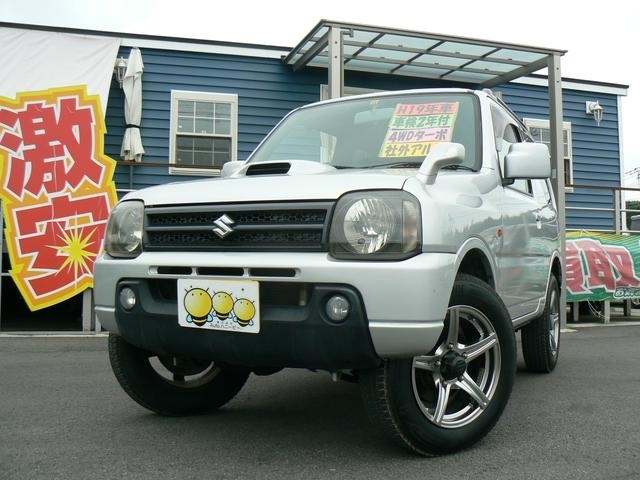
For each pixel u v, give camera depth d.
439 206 2.79
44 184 7.40
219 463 2.90
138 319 3.04
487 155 3.79
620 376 5.09
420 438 2.83
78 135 7.57
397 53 10.43
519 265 4.08
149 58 10.88
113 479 2.70
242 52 11.22
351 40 9.58
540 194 5.07
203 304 2.83
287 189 2.80
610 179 14.15
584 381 4.88
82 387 4.57
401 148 3.86
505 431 3.42
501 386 3.12
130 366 3.50
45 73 9.34
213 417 3.74
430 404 3.00
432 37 8.94
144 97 10.85
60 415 3.78
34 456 3.01
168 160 10.95
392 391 2.73
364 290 2.56
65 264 7.38
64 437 3.32
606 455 3.04
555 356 5.33
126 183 10.74
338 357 2.63
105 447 3.15
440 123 3.97
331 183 2.77
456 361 2.94
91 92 9.44
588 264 9.17
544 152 3.68
